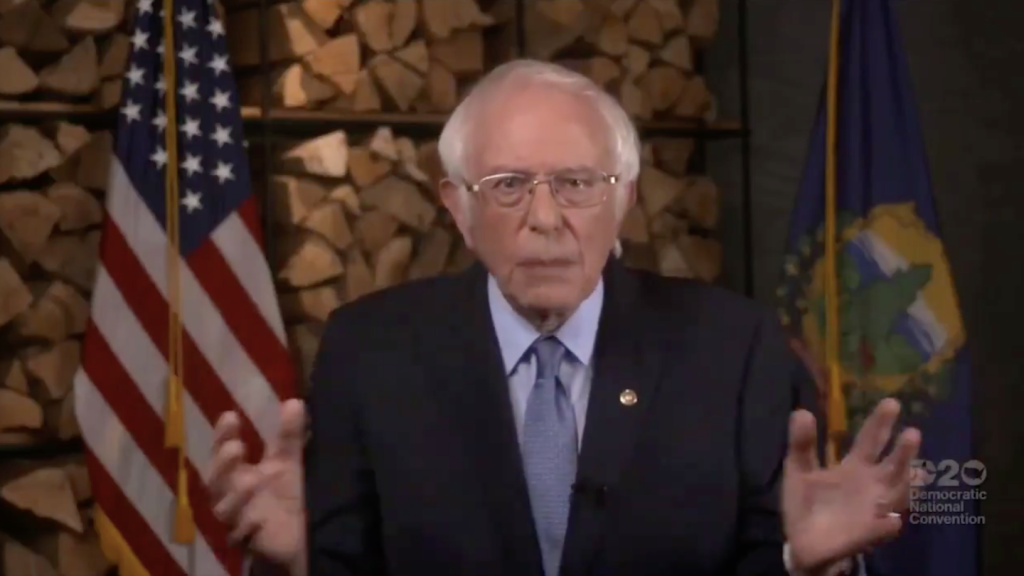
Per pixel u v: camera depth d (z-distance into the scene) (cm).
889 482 184
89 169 322
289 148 352
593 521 193
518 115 191
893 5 344
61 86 317
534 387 202
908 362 341
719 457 200
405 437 202
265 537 182
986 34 380
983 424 383
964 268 384
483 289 211
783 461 201
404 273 358
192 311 314
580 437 199
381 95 357
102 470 304
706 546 196
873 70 341
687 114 396
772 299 409
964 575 342
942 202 386
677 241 396
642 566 194
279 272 349
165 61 309
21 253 312
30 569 310
